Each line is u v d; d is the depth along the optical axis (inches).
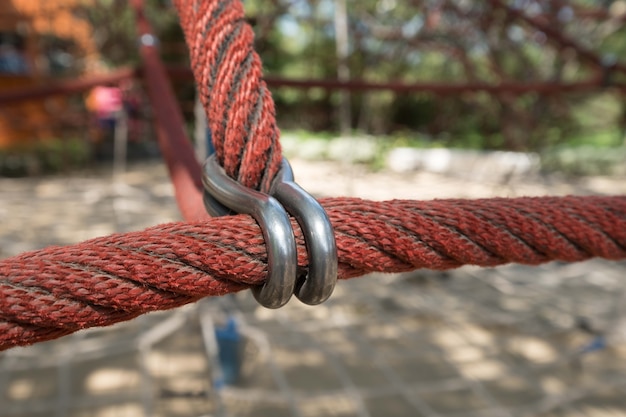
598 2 63.6
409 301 25.4
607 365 19.7
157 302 4.2
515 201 5.4
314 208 4.0
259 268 4.1
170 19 60.0
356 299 25.4
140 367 17.7
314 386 17.5
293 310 23.5
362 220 4.6
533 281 29.0
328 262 3.9
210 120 4.6
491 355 20.2
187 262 4.1
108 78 26.0
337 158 64.8
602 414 16.7
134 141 62.9
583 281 29.2
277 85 28.0
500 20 45.6
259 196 4.1
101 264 4.0
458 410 16.6
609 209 5.5
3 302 3.8
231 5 4.8
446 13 53.3
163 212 38.6
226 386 16.8
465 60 53.8
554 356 20.2
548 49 59.8
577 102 60.9
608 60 29.0
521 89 29.3
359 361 19.4
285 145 66.9
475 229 4.9
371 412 16.3
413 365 19.3
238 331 17.6
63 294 3.9
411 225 4.7
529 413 16.6
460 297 26.2
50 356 18.5
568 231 5.3
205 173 4.6
